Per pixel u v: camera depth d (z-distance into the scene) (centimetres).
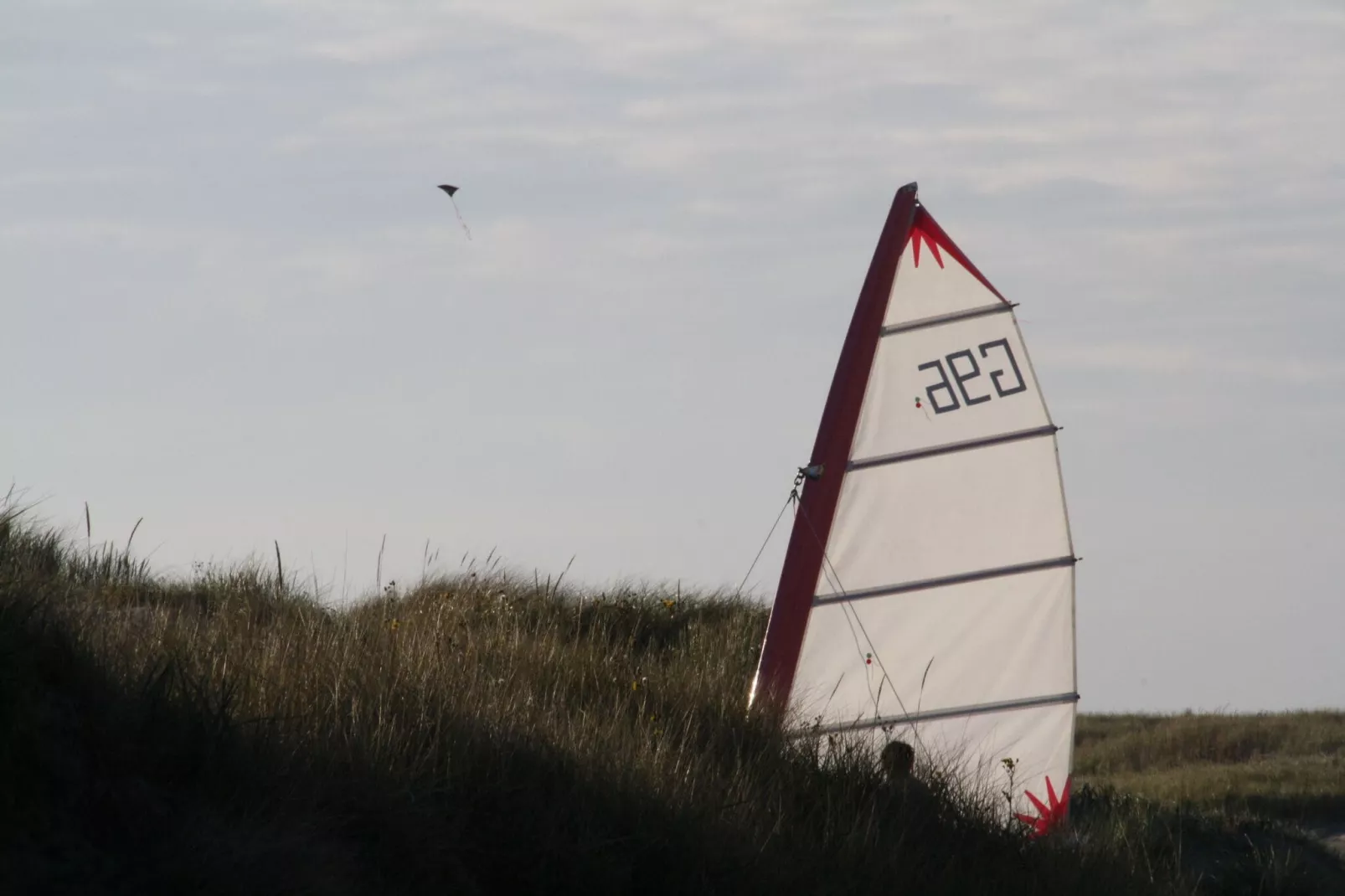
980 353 3872
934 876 2602
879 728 3719
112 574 3962
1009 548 3828
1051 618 3819
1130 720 8956
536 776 2348
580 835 2230
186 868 1733
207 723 2023
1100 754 7875
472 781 2269
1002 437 3844
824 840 2538
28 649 1855
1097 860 3005
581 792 2353
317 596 4041
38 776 1734
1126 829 3634
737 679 3747
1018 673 3809
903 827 2733
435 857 2045
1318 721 8362
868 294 3900
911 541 3841
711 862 2297
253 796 1936
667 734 2797
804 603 3819
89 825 1750
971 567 3825
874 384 3881
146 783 1848
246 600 3538
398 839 2034
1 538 2477
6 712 1731
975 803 3020
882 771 3009
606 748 2528
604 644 3706
